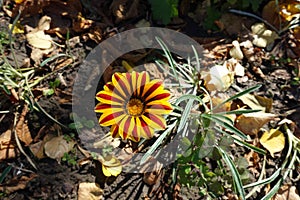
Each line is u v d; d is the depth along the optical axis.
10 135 0.52
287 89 0.57
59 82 0.54
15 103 0.53
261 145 0.53
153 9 0.58
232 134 0.53
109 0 0.60
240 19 0.60
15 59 0.53
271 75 0.57
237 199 0.50
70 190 0.50
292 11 0.60
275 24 0.60
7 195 0.50
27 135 0.52
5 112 0.52
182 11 0.60
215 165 0.52
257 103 0.55
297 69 0.58
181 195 0.51
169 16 0.57
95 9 0.59
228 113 0.49
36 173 0.50
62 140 0.52
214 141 0.51
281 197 0.51
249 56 0.58
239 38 0.59
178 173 0.51
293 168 0.52
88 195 0.50
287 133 0.54
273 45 0.59
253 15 0.60
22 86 0.53
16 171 0.51
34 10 0.58
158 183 0.51
